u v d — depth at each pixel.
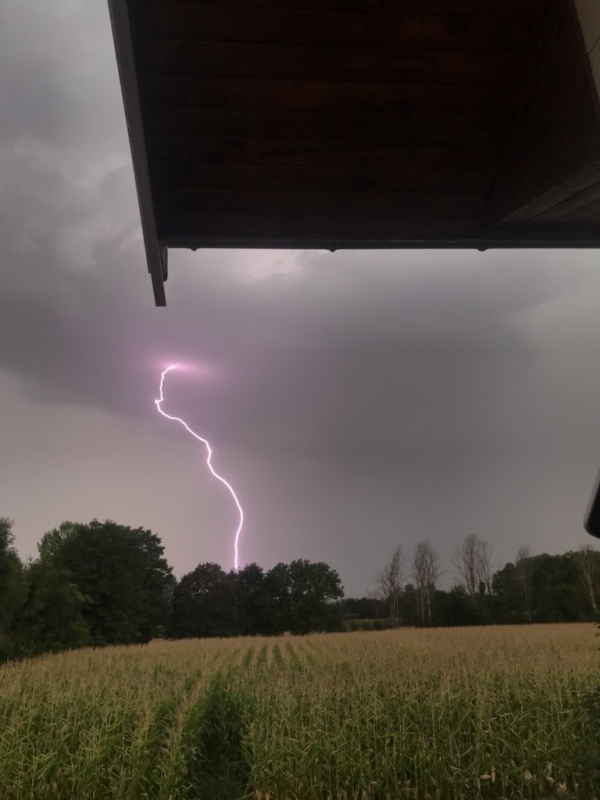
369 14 2.80
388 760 8.25
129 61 2.11
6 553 40.28
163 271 3.34
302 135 3.17
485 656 16.61
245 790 8.27
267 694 11.70
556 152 2.78
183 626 80.38
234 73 2.92
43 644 39.00
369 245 3.45
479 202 3.44
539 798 6.68
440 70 2.99
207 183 3.27
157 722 9.80
